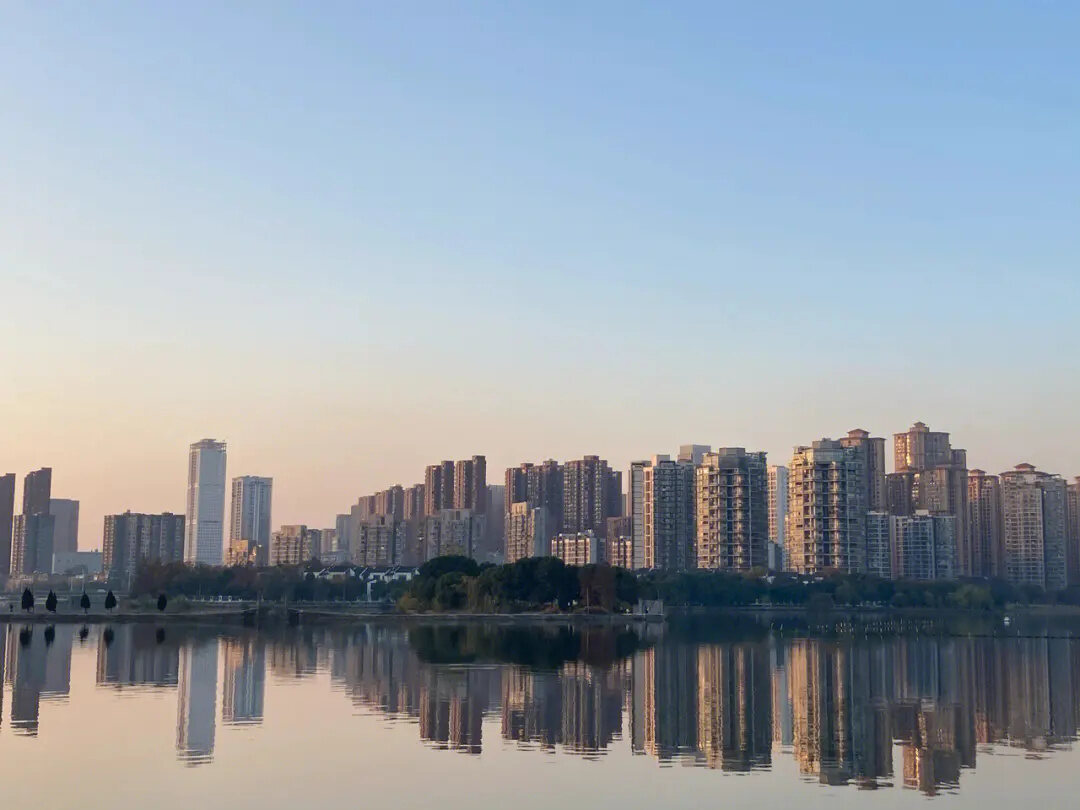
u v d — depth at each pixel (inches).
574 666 5708.7
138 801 2321.6
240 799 2349.9
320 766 2696.9
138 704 3799.2
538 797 2418.8
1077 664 6235.2
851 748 3120.1
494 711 3754.9
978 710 3991.1
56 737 3068.4
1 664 5364.2
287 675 4940.9
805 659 6505.9
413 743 3048.7
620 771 2716.5
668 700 4168.3
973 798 2495.1
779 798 2472.9
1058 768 2842.0
